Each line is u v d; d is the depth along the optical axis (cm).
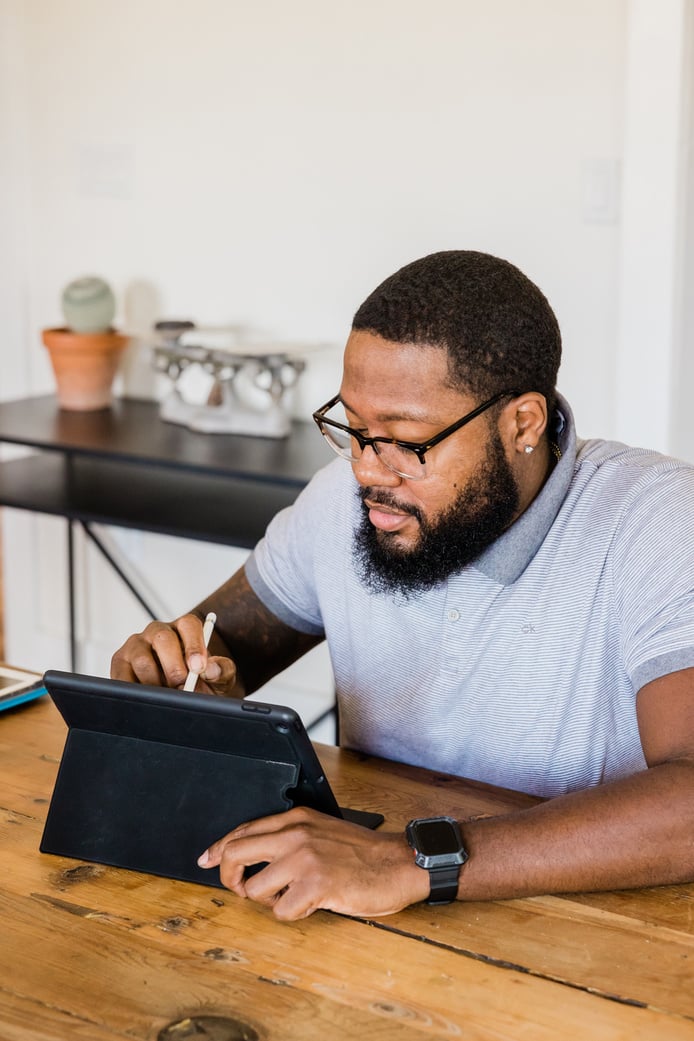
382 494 129
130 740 120
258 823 113
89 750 121
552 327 132
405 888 107
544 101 241
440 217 257
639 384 237
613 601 134
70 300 284
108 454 253
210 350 264
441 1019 93
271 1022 93
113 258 301
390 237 263
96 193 299
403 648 147
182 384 299
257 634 163
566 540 137
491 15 242
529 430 130
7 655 341
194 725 115
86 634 327
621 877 110
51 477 283
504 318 125
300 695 295
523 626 139
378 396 124
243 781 116
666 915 108
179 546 307
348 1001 95
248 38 270
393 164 259
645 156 227
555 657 138
